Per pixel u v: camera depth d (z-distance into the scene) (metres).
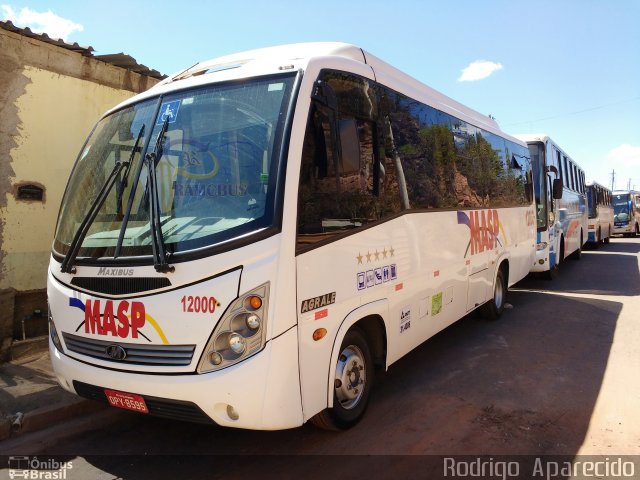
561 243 13.80
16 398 4.83
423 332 5.48
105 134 4.44
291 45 4.71
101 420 4.67
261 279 3.30
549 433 4.34
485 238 7.62
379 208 4.58
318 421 4.09
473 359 6.39
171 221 3.57
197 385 3.27
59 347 3.98
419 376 5.78
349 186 4.14
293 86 3.71
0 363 5.86
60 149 7.16
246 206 3.47
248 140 3.65
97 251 3.74
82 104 7.43
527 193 10.55
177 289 3.36
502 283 8.80
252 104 3.77
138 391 3.47
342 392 4.23
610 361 6.26
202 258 3.32
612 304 9.78
